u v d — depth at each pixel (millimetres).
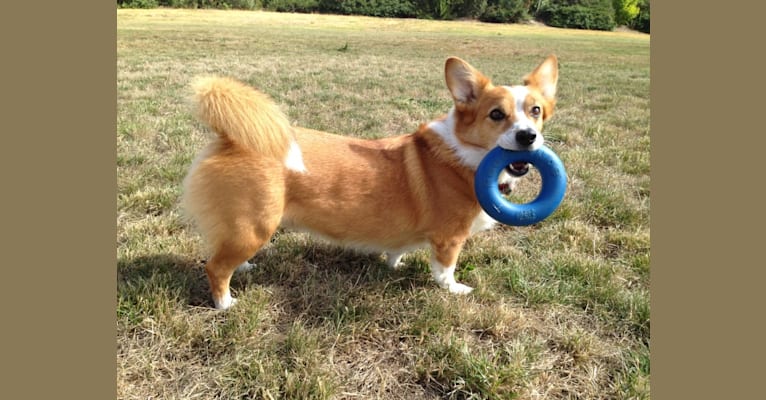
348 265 1077
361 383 791
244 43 5566
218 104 804
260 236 868
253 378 778
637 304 932
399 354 845
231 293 965
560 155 1646
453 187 938
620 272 1063
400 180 926
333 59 4262
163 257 1021
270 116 825
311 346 828
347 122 1948
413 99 2482
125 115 1877
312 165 882
